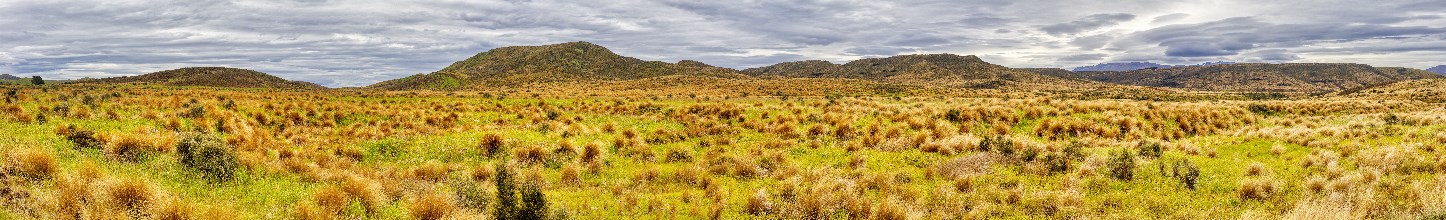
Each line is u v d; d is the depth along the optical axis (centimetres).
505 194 1052
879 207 1134
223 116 2208
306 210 945
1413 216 984
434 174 1529
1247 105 3522
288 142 1909
